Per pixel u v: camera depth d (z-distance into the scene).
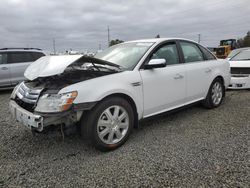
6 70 8.13
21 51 8.54
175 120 4.31
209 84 4.75
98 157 2.98
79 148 3.26
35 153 3.14
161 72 3.71
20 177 2.56
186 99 4.24
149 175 2.53
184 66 4.15
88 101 2.82
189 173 2.53
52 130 2.85
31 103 2.95
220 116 4.48
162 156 2.93
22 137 3.70
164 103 3.80
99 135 3.00
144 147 3.21
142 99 3.45
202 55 4.76
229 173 2.50
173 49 4.12
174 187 2.30
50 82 3.03
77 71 3.10
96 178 2.51
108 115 3.07
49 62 3.00
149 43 3.94
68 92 2.74
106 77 3.09
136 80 3.34
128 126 3.30
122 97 3.28
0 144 3.44
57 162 2.88
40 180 2.50
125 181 2.44
